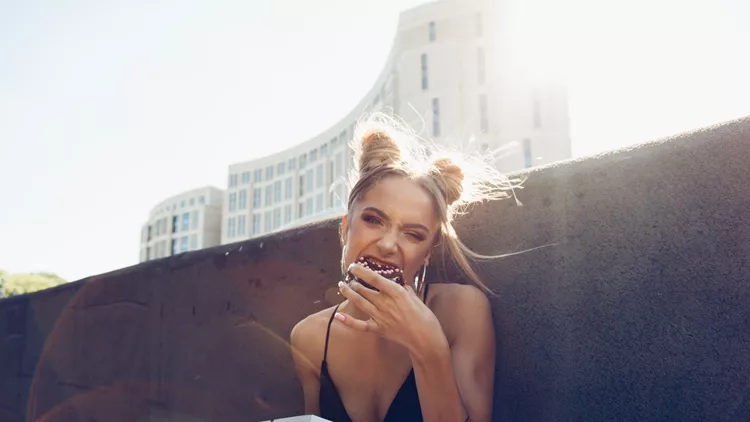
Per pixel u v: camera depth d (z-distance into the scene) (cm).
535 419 157
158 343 295
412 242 170
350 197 180
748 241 125
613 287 145
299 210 5341
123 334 318
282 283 237
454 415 154
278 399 234
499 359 166
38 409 376
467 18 4066
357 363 189
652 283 139
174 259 293
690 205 134
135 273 316
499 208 171
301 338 206
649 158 142
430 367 154
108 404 322
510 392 163
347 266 175
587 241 152
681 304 134
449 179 177
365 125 191
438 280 186
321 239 224
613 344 144
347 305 196
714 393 127
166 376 288
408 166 176
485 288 172
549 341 156
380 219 171
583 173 154
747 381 123
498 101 3884
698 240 133
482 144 3797
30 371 387
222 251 268
